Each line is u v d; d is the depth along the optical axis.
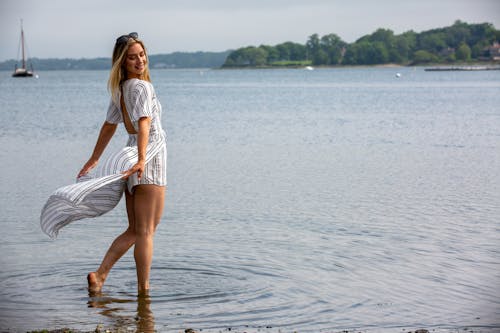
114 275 5.83
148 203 5.33
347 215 8.19
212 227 7.53
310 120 23.83
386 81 87.06
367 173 11.59
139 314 4.84
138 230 5.36
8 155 13.91
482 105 32.53
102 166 5.25
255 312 4.88
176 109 31.23
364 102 36.75
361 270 5.92
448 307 4.99
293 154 14.17
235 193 9.63
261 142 16.53
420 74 127.62
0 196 9.33
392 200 9.14
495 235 7.21
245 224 7.68
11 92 55.62
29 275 5.75
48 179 10.82
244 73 184.62
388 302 5.10
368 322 4.68
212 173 11.54
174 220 7.87
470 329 4.56
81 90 60.50
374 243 6.84
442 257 6.34
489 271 5.89
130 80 5.32
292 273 5.82
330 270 5.92
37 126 21.38
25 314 4.80
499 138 17.45
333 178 11.04
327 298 5.18
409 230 7.41
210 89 64.00
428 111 28.45
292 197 9.34
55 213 5.15
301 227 7.54
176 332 4.47
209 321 4.70
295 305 5.03
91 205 5.27
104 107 32.75
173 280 5.64
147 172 5.30
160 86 75.69
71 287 5.45
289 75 144.12
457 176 11.28
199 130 19.89
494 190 9.95
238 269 5.94
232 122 23.06
